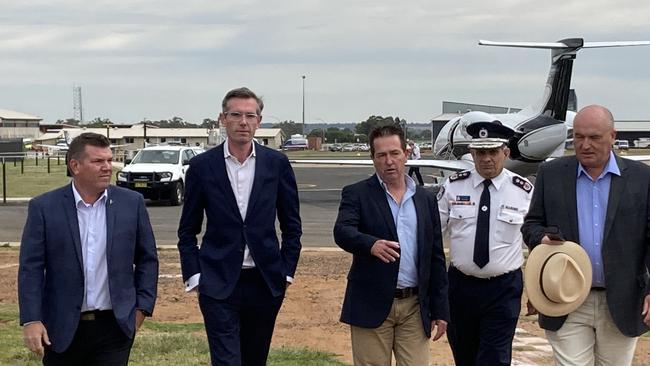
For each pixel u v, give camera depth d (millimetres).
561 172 4930
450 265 5645
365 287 5102
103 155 4500
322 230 18281
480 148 5379
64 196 4527
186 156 27016
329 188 35062
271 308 5312
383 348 5168
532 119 23641
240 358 5227
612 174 4793
